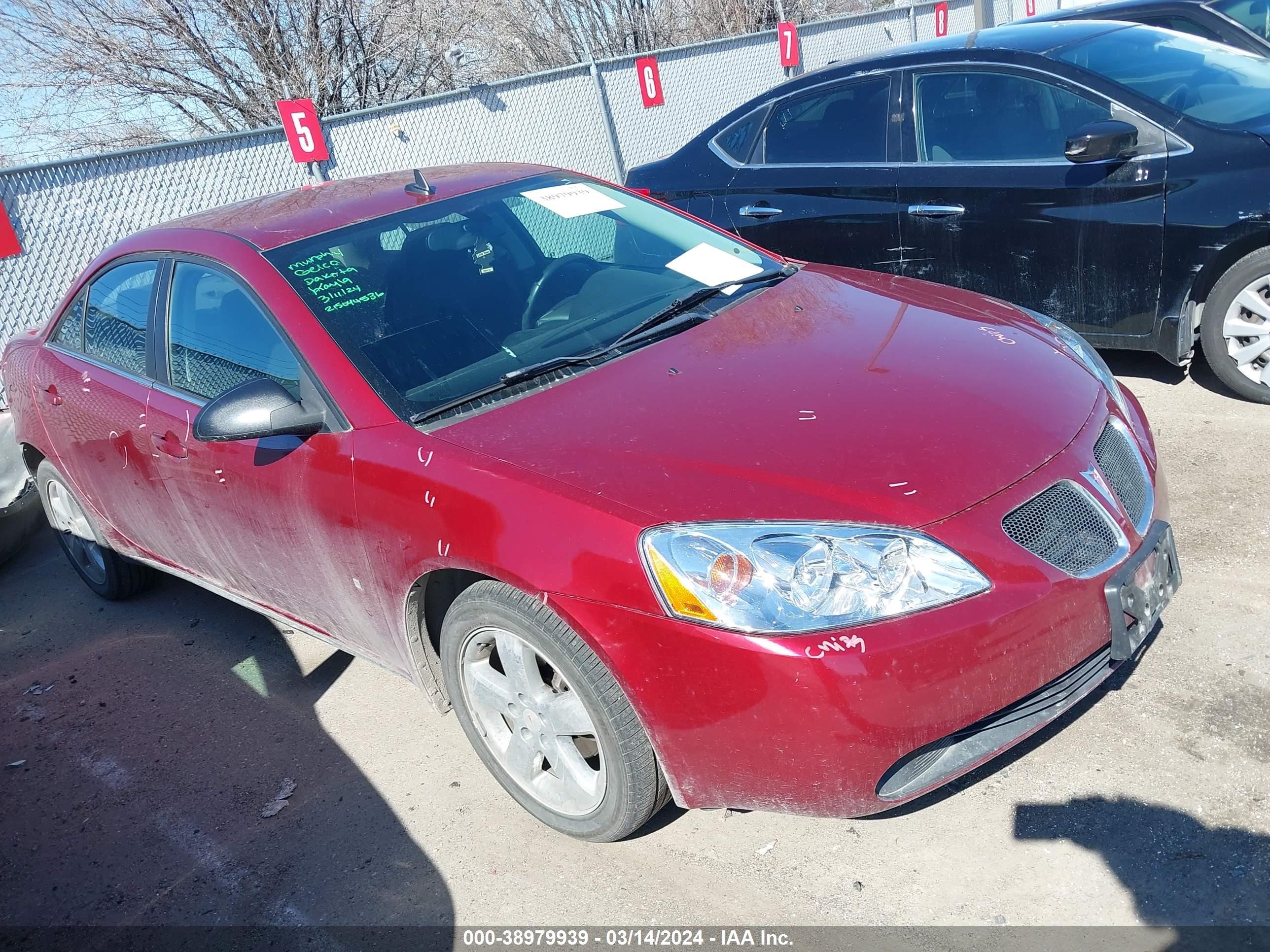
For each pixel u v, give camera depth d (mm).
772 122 5777
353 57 13906
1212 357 4547
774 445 2502
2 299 7102
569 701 2604
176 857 3059
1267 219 4195
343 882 2832
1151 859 2393
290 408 2875
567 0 15961
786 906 2480
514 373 2959
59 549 5570
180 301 3572
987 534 2328
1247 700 2797
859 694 2178
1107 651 2504
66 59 12789
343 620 3264
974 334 3078
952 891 2426
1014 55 4961
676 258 3695
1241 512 3686
